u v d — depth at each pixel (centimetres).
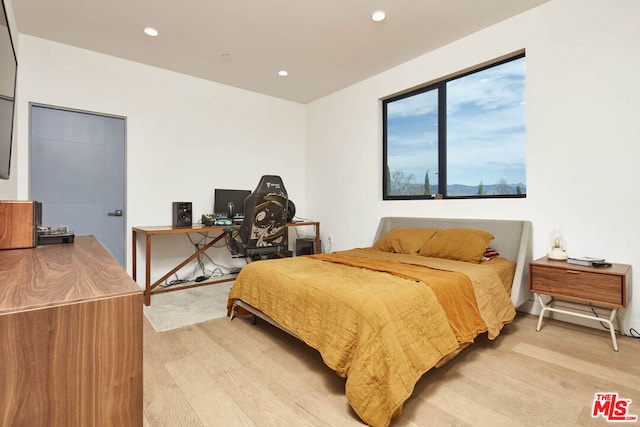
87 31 290
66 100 313
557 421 136
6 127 171
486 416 139
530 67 266
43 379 53
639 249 218
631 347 205
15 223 130
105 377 58
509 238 273
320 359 193
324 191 470
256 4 252
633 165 220
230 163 428
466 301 193
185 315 269
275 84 423
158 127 370
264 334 230
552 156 256
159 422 135
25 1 244
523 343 213
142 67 358
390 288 169
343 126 440
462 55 309
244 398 153
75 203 321
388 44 319
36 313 52
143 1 247
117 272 82
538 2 255
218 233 414
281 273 210
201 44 315
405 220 356
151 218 365
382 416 130
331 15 268
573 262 221
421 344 154
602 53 231
